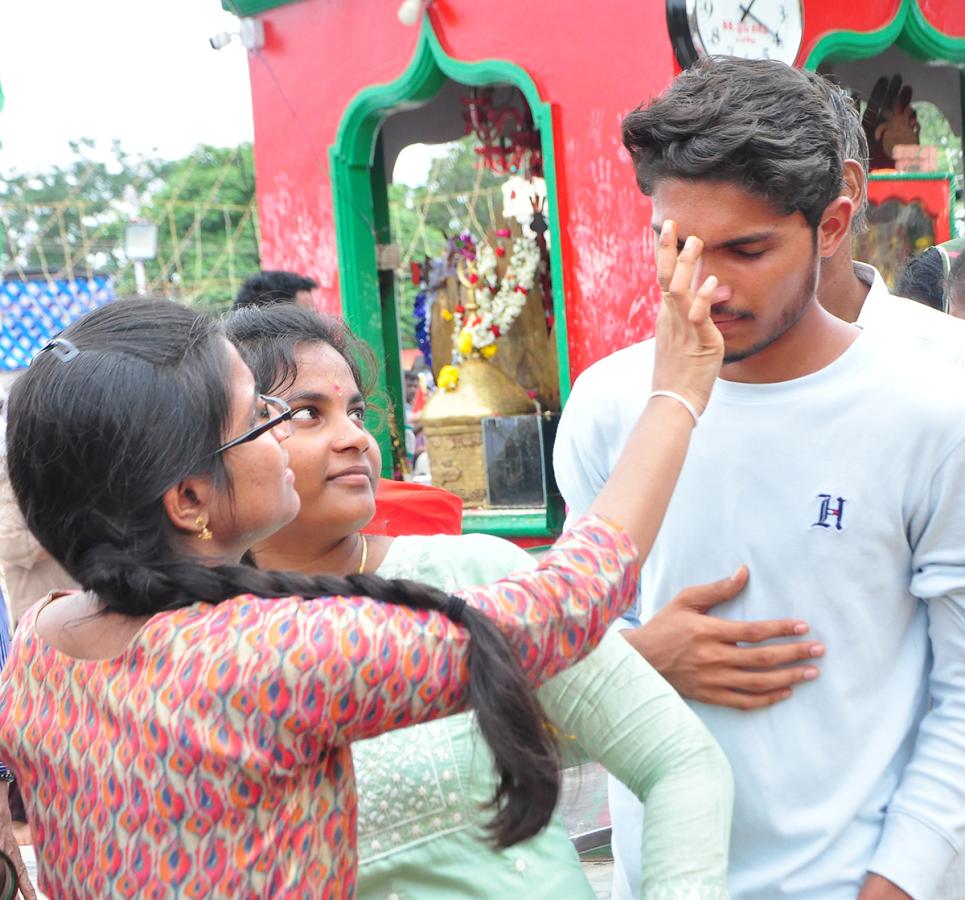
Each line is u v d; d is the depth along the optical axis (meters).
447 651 1.23
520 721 1.20
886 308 2.15
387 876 1.58
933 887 1.64
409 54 5.04
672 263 1.51
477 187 5.82
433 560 1.72
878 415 1.68
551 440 5.12
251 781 1.20
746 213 1.56
